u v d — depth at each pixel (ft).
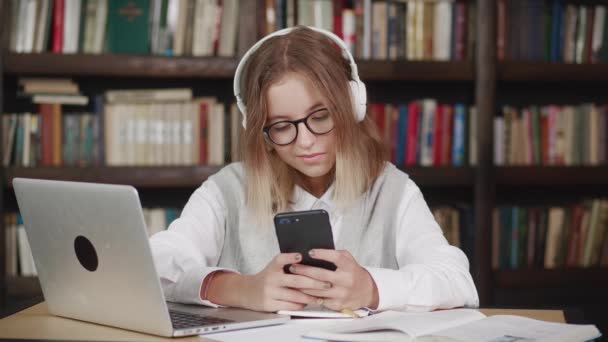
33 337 3.89
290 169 5.64
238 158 5.89
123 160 10.13
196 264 4.91
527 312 4.48
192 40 10.18
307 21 10.21
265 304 4.34
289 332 3.91
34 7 9.96
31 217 4.32
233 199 5.80
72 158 10.08
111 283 3.97
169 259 4.94
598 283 10.66
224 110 10.32
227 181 5.90
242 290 4.49
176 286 4.75
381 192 5.67
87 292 4.17
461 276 4.71
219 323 3.99
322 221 4.41
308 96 4.94
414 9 10.41
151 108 10.14
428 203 11.54
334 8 10.25
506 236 10.67
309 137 4.98
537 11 10.58
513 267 10.69
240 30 10.04
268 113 5.04
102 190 3.76
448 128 10.54
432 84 11.43
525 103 11.60
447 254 4.96
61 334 3.97
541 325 3.86
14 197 10.61
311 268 4.32
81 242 4.05
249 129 5.16
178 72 10.03
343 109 5.05
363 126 5.72
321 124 5.02
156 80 11.02
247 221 5.68
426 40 10.44
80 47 10.05
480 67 10.32
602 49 10.68
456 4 10.48
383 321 3.95
